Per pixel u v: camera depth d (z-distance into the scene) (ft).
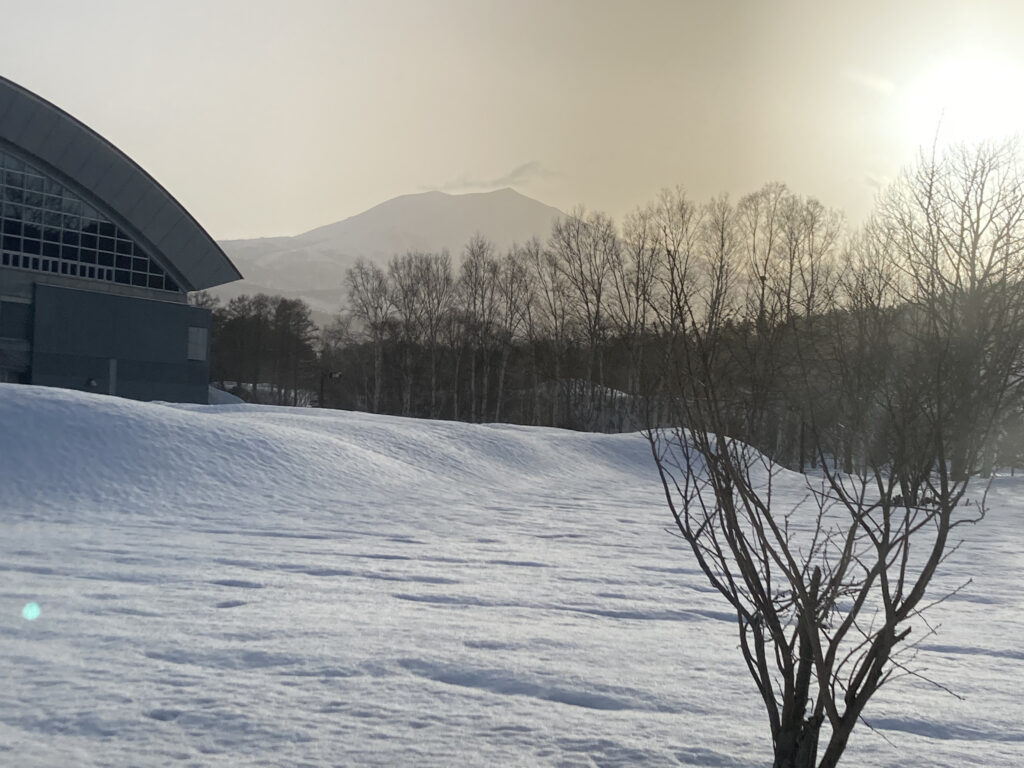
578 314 179.73
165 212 202.28
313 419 98.84
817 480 88.63
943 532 12.53
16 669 18.37
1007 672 21.68
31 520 48.11
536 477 91.25
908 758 14.99
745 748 14.93
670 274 13.88
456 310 225.56
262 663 19.43
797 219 118.93
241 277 217.97
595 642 22.77
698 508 65.26
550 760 14.15
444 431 102.99
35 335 182.70
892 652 23.45
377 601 27.50
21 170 184.14
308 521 51.21
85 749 13.99
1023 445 71.56
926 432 12.94
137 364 196.65
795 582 13.09
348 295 230.27
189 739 14.57
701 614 27.81
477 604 27.73
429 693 17.57
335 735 14.98
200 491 60.49
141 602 26.03
